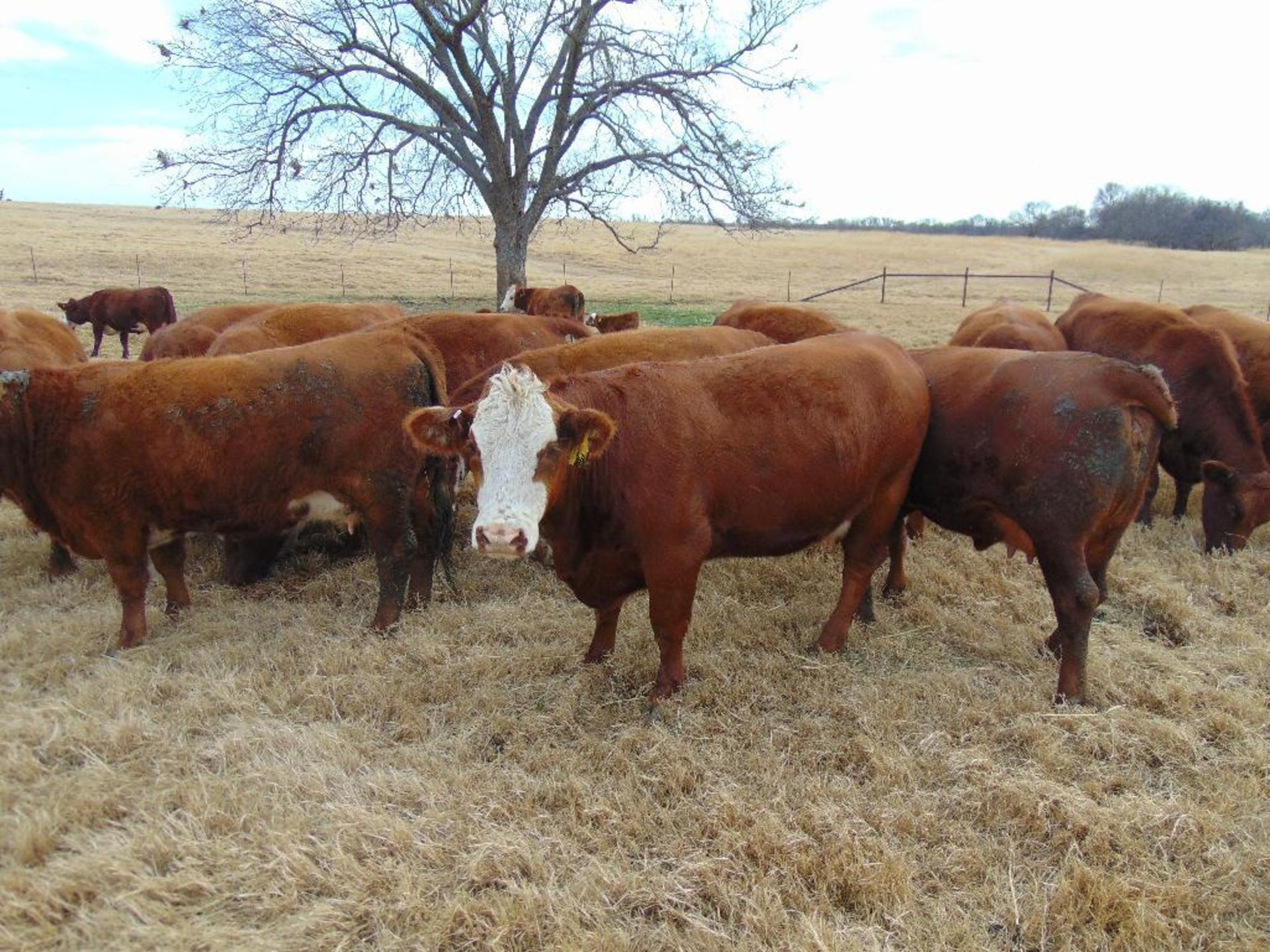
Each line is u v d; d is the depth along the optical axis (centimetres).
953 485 489
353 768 386
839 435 452
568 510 420
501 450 370
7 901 297
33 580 598
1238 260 5966
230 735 399
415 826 343
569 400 416
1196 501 828
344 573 615
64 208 7750
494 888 318
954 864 332
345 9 1944
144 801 353
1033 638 514
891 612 561
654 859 335
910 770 383
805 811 355
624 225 8094
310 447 502
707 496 431
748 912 301
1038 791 366
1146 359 739
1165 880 325
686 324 2395
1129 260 5800
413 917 301
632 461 418
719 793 363
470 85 2017
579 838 345
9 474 480
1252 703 441
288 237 5044
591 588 453
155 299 1958
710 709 439
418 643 501
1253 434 668
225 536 527
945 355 521
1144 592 575
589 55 1998
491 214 2208
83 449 472
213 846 327
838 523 478
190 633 517
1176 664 480
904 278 4562
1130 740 405
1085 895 315
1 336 761
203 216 6594
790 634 521
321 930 294
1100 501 423
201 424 479
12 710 417
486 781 374
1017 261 5759
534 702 449
